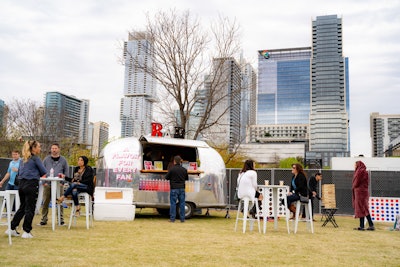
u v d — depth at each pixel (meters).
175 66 21.88
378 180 16.64
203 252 6.21
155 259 5.54
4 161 15.44
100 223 10.20
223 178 13.22
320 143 194.62
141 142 12.55
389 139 160.12
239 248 6.70
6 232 7.25
